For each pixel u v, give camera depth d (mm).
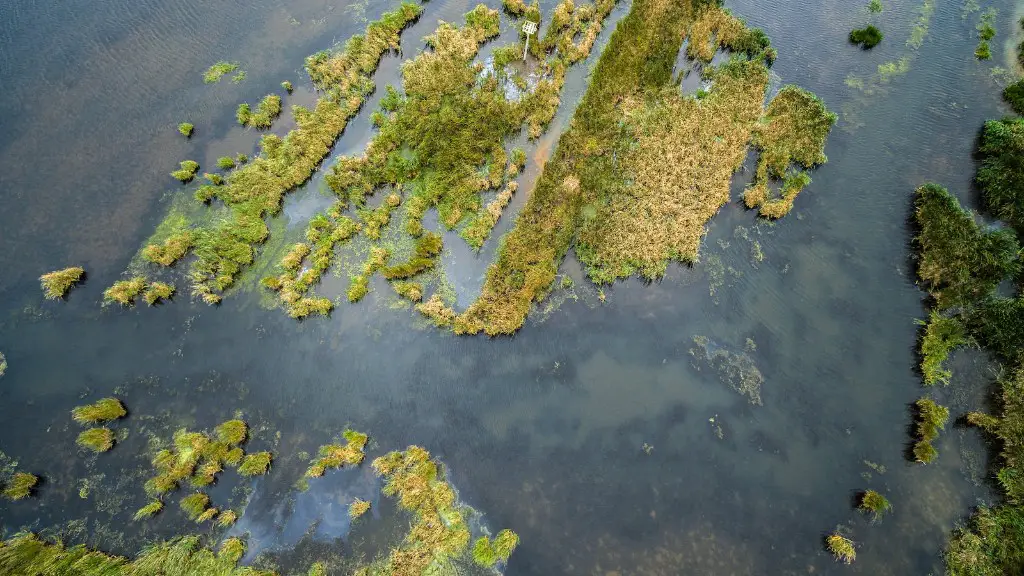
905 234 24062
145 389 20922
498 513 18625
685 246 23359
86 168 26297
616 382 21062
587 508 18719
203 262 23344
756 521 18438
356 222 24719
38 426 20062
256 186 25219
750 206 24828
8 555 17188
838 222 24562
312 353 21625
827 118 27109
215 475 19125
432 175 25734
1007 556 16938
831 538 17719
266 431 20078
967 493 18453
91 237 24281
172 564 17297
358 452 19328
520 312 21891
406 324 22203
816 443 19734
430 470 19078
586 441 19953
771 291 22891
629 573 17672
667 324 22234
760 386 20844
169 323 22359
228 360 21531
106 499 18703
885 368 21000
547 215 24250
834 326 21984
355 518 18453
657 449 19797
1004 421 19141
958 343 20891
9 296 22828
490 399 20672
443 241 24172
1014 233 23094
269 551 17906
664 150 26188
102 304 22750
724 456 19625
